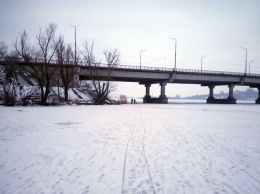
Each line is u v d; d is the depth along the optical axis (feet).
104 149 28.89
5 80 135.23
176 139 36.14
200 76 238.07
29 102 133.39
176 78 227.20
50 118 64.80
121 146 30.66
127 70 204.95
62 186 17.37
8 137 36.01
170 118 70.64
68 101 157.17
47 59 149.89
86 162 23.40
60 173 20.15
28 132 40.83
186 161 24.14
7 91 128.06
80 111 95.09
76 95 180.75
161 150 28.73
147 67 214.07
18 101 129.59
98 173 20.26
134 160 24.26
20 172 20.29
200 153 27.50
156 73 221.46
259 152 28.17
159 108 131.95
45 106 129.80
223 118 73.61
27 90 152.35
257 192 16.70
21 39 133.80
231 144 32.78
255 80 266.98
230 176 19.89
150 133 41.47
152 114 85.87
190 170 21.34
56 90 175.11
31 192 16.29
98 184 17.83
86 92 200.13
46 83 143.02
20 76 165.68
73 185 17.58
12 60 146.00
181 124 55.42
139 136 38.24
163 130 45.27
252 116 82.74
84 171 20.72
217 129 47.78
